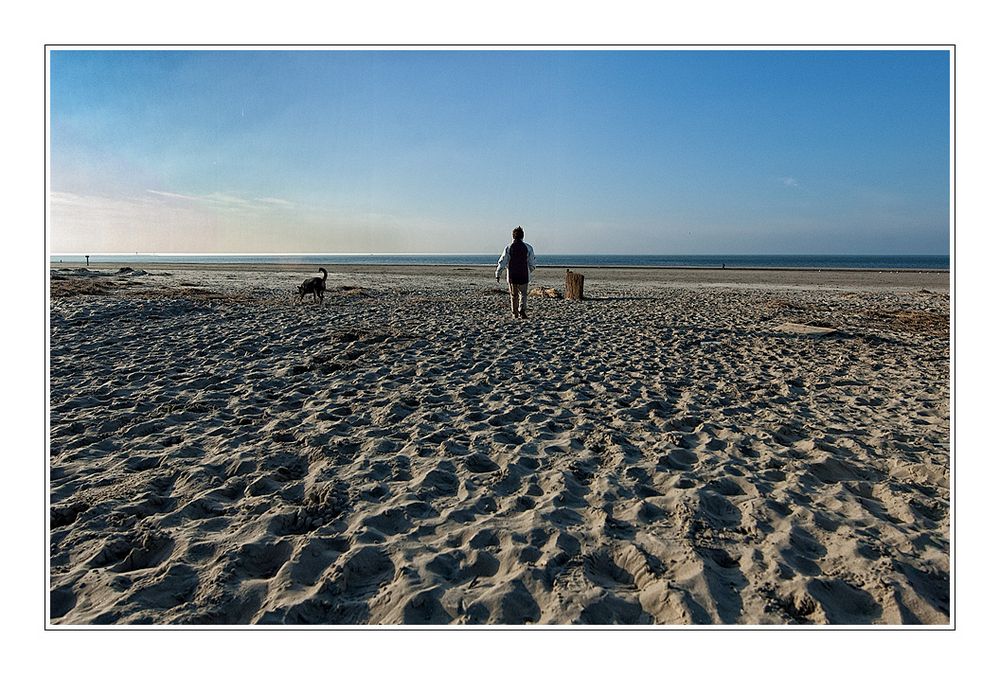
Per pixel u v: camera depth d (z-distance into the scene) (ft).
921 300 60.54
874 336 32.73
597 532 10.46
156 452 14.25
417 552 9.82
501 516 11.14
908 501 11.67
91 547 9.95
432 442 15.15
